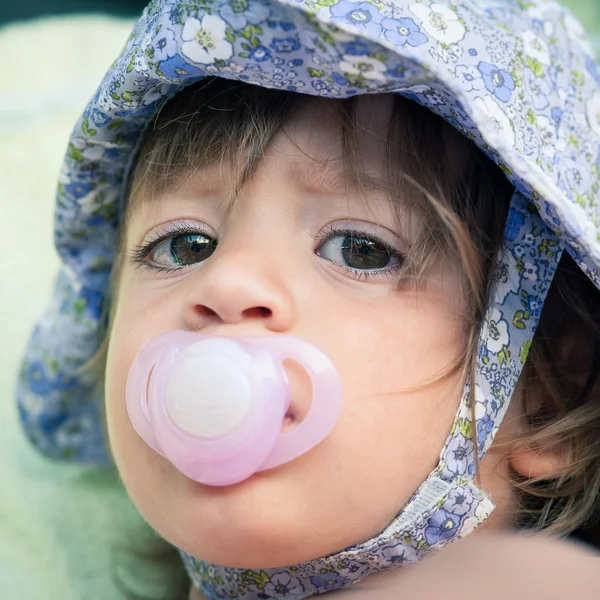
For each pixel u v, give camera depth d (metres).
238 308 0.76
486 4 0.88
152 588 1.19
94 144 0.92
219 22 0.72
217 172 0.82
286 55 0.71
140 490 0.82
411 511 0.79
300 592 0.88
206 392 0.73
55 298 1.18
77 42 1.61
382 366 0.77
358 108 0.80
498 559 0.86
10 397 1.33
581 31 0.95
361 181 0.79
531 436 0.90
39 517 1.24
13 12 1.67
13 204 1.44
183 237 0.86
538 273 0.83
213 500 0.76
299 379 0.75
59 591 1.18
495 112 0.76
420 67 0.67
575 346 0.95
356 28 0.67
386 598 0.85
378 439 0.77
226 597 0.93
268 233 0.79
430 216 0.81
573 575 0.85
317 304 0.77
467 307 0.82
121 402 0.84
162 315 0.83
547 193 0.72
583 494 0.94
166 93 0.85
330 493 0.76
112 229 1.05
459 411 0.81
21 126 1.49
